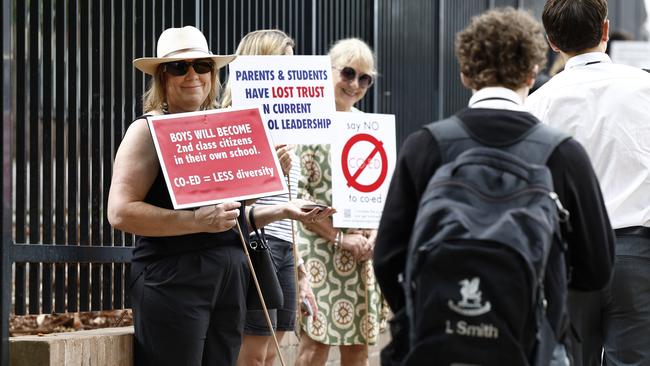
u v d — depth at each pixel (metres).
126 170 5.12
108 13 6.24
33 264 5.56
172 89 5.45
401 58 10.37
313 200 6.70
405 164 3.98
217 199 5.05
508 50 3.99
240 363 6.18
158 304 5.14
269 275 5.48
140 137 5.17
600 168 5.26
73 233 5.86
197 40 5.50
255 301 5.46
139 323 5.25
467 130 3.93
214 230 5.04
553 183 3.87
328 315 6.68
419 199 3.94
